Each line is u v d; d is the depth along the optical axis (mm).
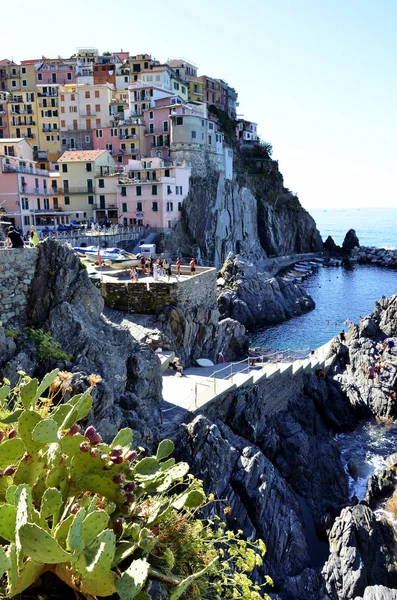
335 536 21891
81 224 82250
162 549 7105
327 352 42906
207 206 98438
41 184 83625
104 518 5910
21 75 117688
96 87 112125
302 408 33969
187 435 21391
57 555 5242
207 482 20531
